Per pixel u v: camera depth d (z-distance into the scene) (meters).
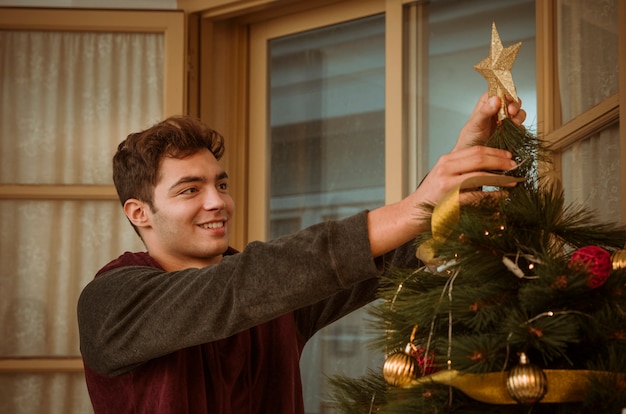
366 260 1.16
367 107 2.81
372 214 1.18
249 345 1.61
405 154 2.68
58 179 2.91
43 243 2.89
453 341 0.98
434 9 2.66
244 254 1.24
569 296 1.00
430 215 1.11
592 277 0.99
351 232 1.17
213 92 3.05
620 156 1.88
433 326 1.06
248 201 3.04
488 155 1.11
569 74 2.21
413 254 1.39
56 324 2.87
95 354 1.44
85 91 2.94
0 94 2.94
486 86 2.54
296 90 2.98
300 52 2.98
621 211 1.84
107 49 2.95
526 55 2.45
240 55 3.08
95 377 1.57
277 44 3.03
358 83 2.84
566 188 2.16
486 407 1.02
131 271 1.48
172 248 1.65
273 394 1.63
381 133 2.78
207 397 1.54
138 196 1.67
